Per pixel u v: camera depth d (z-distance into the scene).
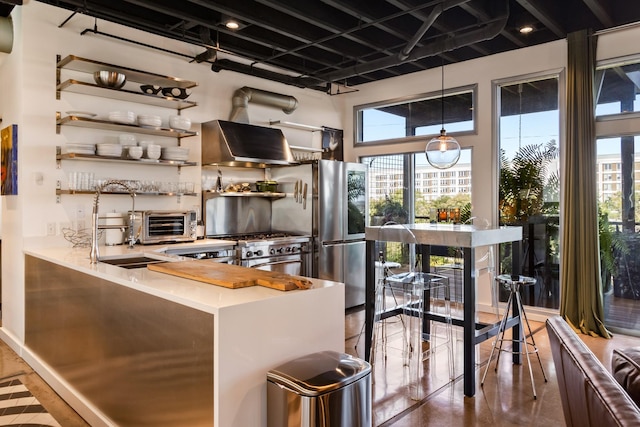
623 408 1.05
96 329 2.62
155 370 2.09
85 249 3.67
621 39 4.38
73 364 2.92
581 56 4.50
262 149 4.98
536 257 5.07
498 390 3.22
